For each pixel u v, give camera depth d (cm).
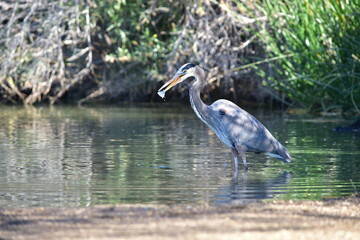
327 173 1011
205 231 634
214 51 2373
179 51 2397
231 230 639
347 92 1836
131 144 1345
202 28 2412
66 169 1044
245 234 624
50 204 791
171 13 2594
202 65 2383
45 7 2525
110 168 1053
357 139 1424
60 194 853
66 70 2592
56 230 642
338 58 1833
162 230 638
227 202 798
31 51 2511
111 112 2197
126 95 2744
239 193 858
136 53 2480
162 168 1054
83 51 2484
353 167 1066
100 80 2739
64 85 2614
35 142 1375
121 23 2548
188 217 695
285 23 1992
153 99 2725
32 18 2502
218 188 892
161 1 2523
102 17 2575
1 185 913
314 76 1927
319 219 695
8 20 2716
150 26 2647
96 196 841
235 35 2480
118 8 2359
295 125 1745
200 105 1088
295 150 1255
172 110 2297
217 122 1070
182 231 634
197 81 1098
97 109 2342
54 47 2466
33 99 2570
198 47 2442
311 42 1886
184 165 1084
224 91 2622
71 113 2158
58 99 2727
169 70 2416
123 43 2548
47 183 928
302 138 1443
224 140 1071
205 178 969
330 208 751
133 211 726
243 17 2145
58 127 1694
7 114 2117
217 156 1186
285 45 1975
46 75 2589
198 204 782
